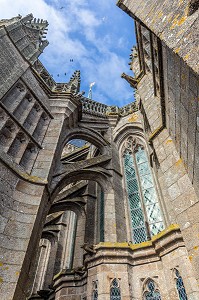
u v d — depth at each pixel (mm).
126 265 8953
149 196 12258
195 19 3357
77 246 13219
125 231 11211
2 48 11938
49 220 16922
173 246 7984
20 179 8953
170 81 5160
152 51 8641
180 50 3486
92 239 12492
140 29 12859
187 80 3988
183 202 5953
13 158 9547
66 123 13984
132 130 16172
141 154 14672
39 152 11133
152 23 4754
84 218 14008
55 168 11688
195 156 5055
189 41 3340
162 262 8352
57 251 14883
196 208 5562
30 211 8219
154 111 10031
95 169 13047
